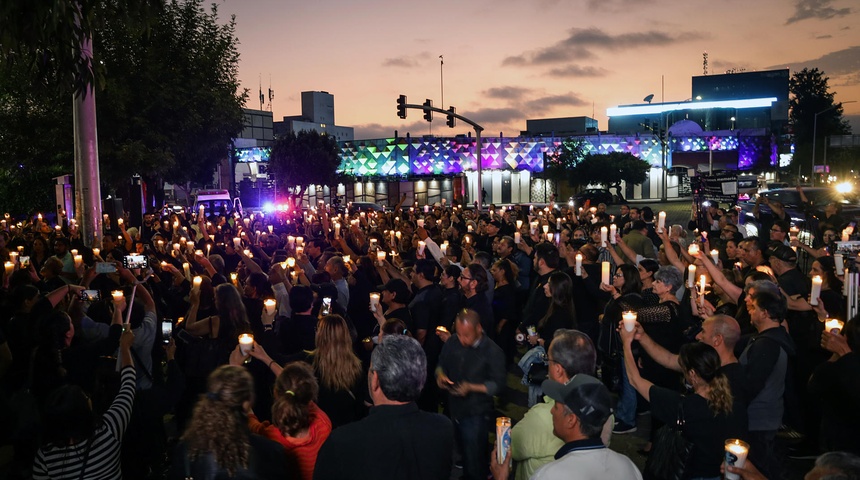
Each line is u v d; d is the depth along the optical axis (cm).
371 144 6391
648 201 6681
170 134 2488
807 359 635
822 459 280
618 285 683
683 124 7844
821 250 925
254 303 648
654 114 10175
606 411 312
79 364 522
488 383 529
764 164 7331
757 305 497
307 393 384
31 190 2964
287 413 375
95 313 642
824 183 5128
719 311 703
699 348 400
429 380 666
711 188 2862
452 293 698
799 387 643
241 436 321
